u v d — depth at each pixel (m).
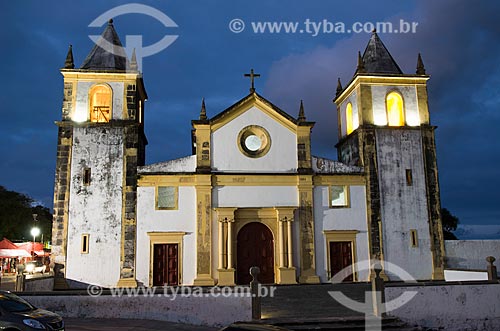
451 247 29.58
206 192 28.39
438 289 19.78
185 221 28.14
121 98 29.30
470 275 25.70
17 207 57.31
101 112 29.55
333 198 29.73
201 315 18.34
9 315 13.53
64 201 27.70
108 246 27.45
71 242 27.33
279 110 29.91
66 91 29.08
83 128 28.67
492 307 20.23
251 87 30.22
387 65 32.31
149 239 27.75
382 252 28.88
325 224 29.08
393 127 30.55
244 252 28.55
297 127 30.00
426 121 31.12
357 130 30.66
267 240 28.88
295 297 22.84
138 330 16.55
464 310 19.91
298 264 28.31
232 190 28.78
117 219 27.78
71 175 28.08
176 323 18.17
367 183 29.69
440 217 29.83
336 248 29.00
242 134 29.55
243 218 28.73
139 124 29.09
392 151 30.34
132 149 28.58
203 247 27.78
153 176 28.38
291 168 29.53
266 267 28.53
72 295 18.64
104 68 29.81
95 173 28.20
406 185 30.00
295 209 28.81
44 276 24.89
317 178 29.55
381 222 29.27
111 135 28.69
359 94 31.03
